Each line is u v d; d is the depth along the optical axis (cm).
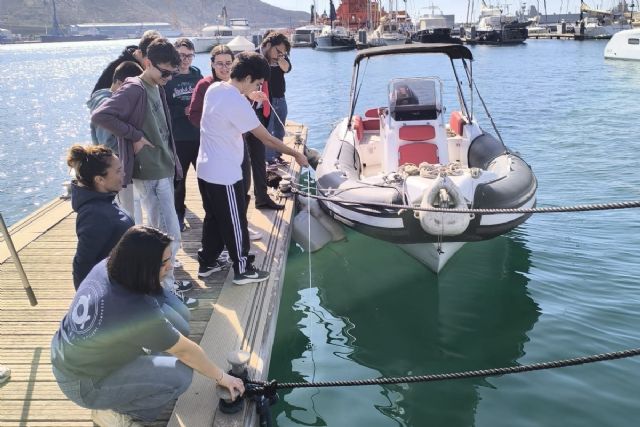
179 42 492
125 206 396
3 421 290
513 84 2264
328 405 383
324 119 1570
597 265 569
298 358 443
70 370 240
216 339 361
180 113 496
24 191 1005
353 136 763
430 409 375
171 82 493
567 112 1538
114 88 395
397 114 670
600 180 871
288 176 699
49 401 305
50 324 380
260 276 432
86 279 248
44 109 2066
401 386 402
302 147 907
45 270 465
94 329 233
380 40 5166
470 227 504
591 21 6206
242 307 398
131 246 233
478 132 733
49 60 6366
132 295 238
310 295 549
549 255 598
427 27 5388
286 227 563
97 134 390
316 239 636
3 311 397
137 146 350
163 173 373
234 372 306
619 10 6781
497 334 462
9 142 1432
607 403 367
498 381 399
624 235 645
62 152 1306
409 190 513
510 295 519
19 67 5006
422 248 541
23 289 430
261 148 585
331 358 442
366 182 573
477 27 6359
